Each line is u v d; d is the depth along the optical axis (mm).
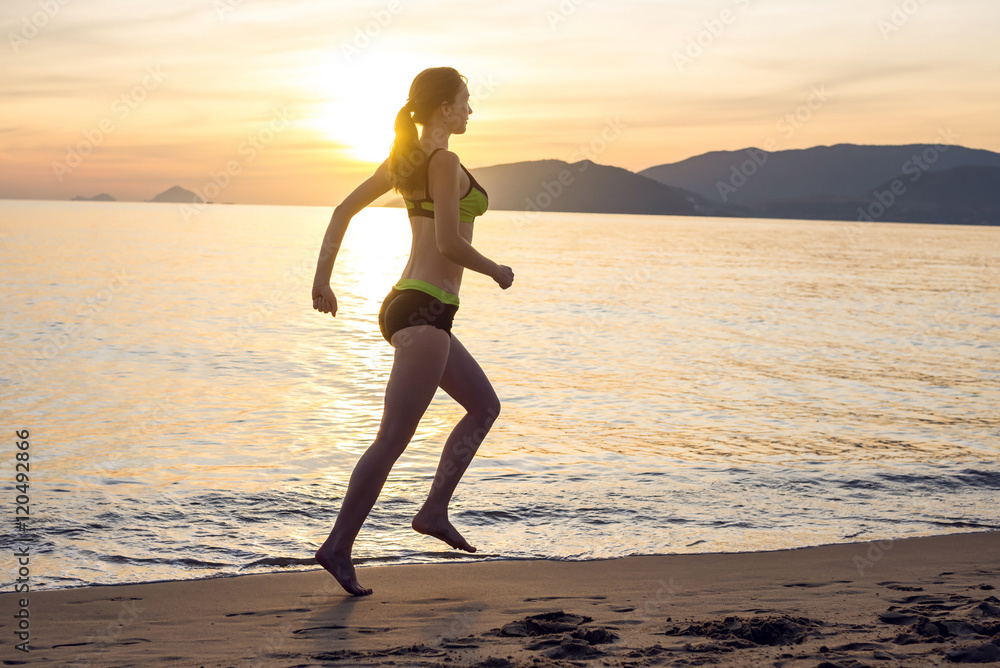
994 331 19312
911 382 12234
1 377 11422
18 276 29531
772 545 4781
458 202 3461
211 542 4695
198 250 52062
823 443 8086
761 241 95312
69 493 5844
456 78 3512
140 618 3303
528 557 4469
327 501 5664
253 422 8812
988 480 6578
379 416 9281
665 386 11641
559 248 66875
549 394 10867
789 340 17312
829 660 2521
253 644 2896
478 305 24078
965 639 2742
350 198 3752
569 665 2500
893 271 43625
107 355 13703
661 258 53719
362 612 3352
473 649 2740
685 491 6113
